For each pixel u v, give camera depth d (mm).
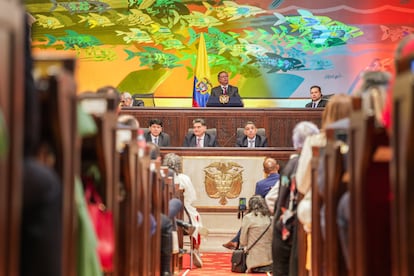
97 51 20562
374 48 20250
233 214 13203
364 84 5117
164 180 8344
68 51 20594
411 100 3135
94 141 4359
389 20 20266
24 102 3115
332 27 20312
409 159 3244
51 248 3074
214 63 20406
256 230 10570
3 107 2777
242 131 15109
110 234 4508
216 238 13195
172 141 15297
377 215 4160
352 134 4289
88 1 20609
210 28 20469
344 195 4938
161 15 20531
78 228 3906
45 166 3188
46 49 20594
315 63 20266
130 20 20500
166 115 15320
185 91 20406
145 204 6406
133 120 6332
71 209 3537
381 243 4172
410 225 3275
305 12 20391
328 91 20266
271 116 15289
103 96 4555
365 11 20312
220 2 20484
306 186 6512
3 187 2791
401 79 3295
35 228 3047
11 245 2822
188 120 15336
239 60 20391
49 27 20625
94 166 4535
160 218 7672
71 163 3543
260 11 20438
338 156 4996
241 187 13242
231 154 13281
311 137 6492
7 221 2816
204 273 10469
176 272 9586
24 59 3170
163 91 20422
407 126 3197
